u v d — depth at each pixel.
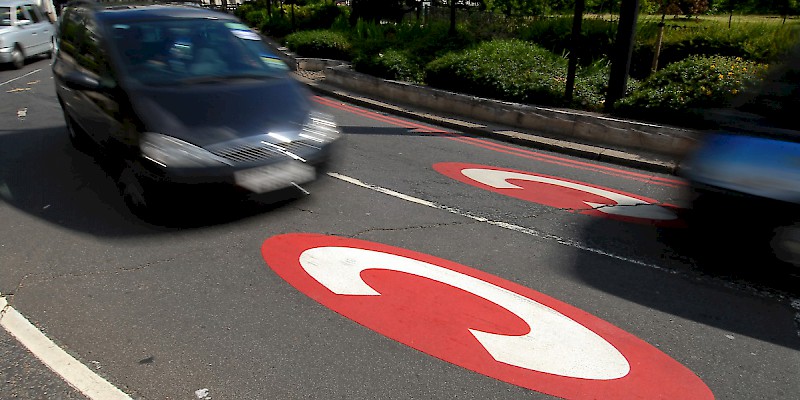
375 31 16.45
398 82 11.25
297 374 2.89
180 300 3.56
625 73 8.62
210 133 4.54
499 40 12.30
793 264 3.83
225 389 2.76
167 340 3.14
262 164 4.57
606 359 3.10
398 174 6.42
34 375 2.85
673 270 4.18
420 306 3.57
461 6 15.76
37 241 4.36
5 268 3.94
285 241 4.47
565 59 11.33
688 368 3.04
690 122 7.64
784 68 4.52
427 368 2.97
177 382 2.80
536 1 16.16
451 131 9.02
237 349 3.08
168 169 4.30
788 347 3.26
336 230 4.74
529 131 8.66
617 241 4.69
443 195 5.73
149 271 3.92
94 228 4.61
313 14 21.27
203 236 4.51
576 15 8.88
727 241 4.13
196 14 6.02
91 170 6.10
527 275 4.06
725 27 12.08
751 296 3.82
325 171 5.14
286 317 3.40
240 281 3.81
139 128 4.50
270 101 5.10
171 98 4.76
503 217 5.18
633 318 3.53
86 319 3.34
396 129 9.02
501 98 9.93
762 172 3.85
